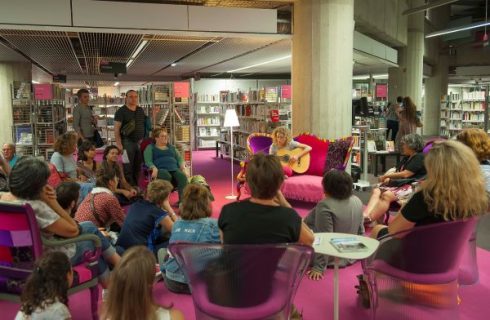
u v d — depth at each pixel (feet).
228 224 7.66
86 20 20.31
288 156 21.18
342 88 23.25
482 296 10.93
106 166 14.93
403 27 45.50
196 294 7.10
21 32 24.79
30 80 39.78
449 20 70.33
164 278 11.35
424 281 7.96
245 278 6.65
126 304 5.68
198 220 10.83
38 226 8.23
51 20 19.85
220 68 50.60
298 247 6.43
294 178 20.34
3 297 8.61
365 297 10.23
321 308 10.46
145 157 20.21
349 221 11.88
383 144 29.99
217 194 24.66
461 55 72.90
